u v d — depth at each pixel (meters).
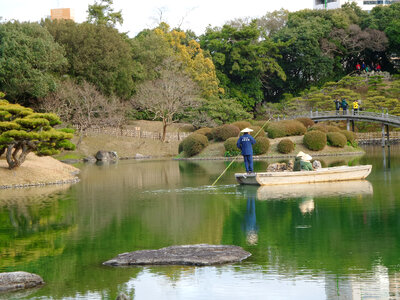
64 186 25.89
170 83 58.59
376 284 9.06
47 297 8.99
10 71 47.34
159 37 69.25
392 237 12.23
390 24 90.06
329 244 11.79
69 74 57.16
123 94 61.12
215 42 77.56
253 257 10.91
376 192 19.44
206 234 13.16
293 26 89.56
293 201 17.94
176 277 9.81
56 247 12.38
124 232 13.73
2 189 25.17
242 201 18.39
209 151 44.47
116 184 25.89
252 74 79.31
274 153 42.00
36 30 50.78
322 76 88.81
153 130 62.78
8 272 10.00
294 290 8.93
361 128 66.94
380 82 76.00
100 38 58.22
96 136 55.59
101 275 10.05
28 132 26.98
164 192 21.83
